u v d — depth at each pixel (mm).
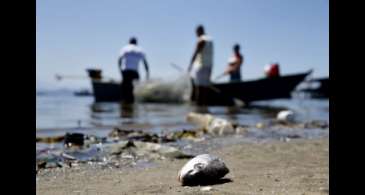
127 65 11680
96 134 4828
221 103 11172
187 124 6176
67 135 4070
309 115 8484
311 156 3373
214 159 2256
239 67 12195
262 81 11430
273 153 3561
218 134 5141
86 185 2291
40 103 12820
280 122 6750
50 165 2998
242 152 3633
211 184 2152
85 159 3262
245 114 8258
